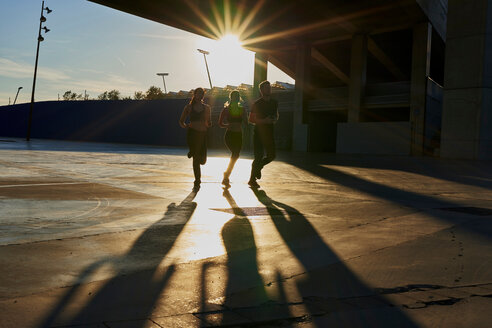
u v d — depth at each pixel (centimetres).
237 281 233
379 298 209
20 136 6931
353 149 3195
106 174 822
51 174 778
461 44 2353
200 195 578
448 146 2402
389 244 325
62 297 198
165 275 239
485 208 523
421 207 520
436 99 3253
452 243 329
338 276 245
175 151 2359
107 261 262
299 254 294
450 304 201
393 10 3022
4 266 242
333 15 3222
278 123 4094
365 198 595
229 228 375
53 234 326
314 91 3881
